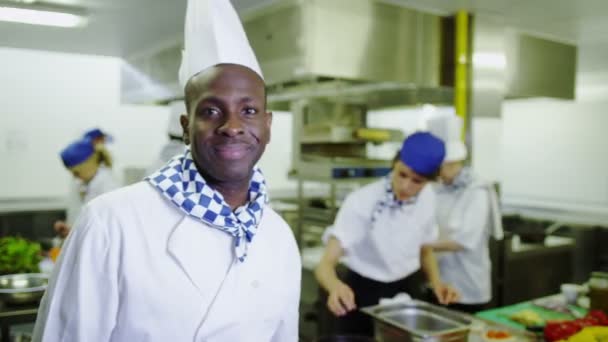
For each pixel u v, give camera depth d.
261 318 0.95
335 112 3.57
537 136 5.62
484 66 3.08
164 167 0.94
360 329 2.05
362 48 2.67
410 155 1.93
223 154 0.85
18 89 4.14
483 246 2.63
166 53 3.81
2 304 1.71
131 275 0.83
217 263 0.90
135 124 4.75
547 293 3.47
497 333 1.62
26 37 3.64
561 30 3.35
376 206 2.11
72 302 0.82
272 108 4.18
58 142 4.36
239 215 0.93
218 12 0.90
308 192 4.75
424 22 2.94
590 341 1.42
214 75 0.86
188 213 0.88
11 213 3.90
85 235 0.84
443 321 1.70
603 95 5.00
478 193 2.53
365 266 2.19
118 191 0.92
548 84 3.52
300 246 3.50
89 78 4.48
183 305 0.85
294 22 2.56
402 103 3.46
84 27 3.36
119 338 0.84
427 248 2.35
